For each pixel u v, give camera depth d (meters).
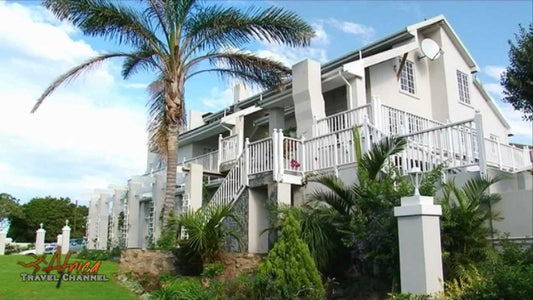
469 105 19.77
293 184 12.30
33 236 45.41
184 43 13.69
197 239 10.83
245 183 12.98
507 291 5.91
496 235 8.34
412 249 6.68
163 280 10.23
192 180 16.06
